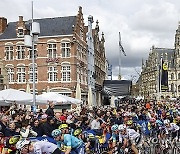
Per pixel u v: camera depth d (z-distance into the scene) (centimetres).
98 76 6681
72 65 4500
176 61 13112
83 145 961
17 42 4666
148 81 13562
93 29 6272
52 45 4584
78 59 4719
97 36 6631
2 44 4725
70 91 4462
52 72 4547
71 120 1470
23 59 4641
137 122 1636
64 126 942
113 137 1138
